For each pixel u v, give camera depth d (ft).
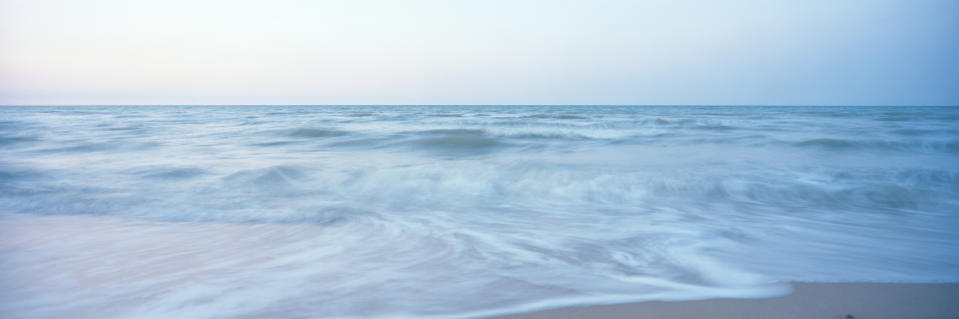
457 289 11.27
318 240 15.87
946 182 26.13
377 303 10.48
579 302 10.42
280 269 12.78
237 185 27.09
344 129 65.36
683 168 31.81
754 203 22.47
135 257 13.91
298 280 11.91
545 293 10.98
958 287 11.09
